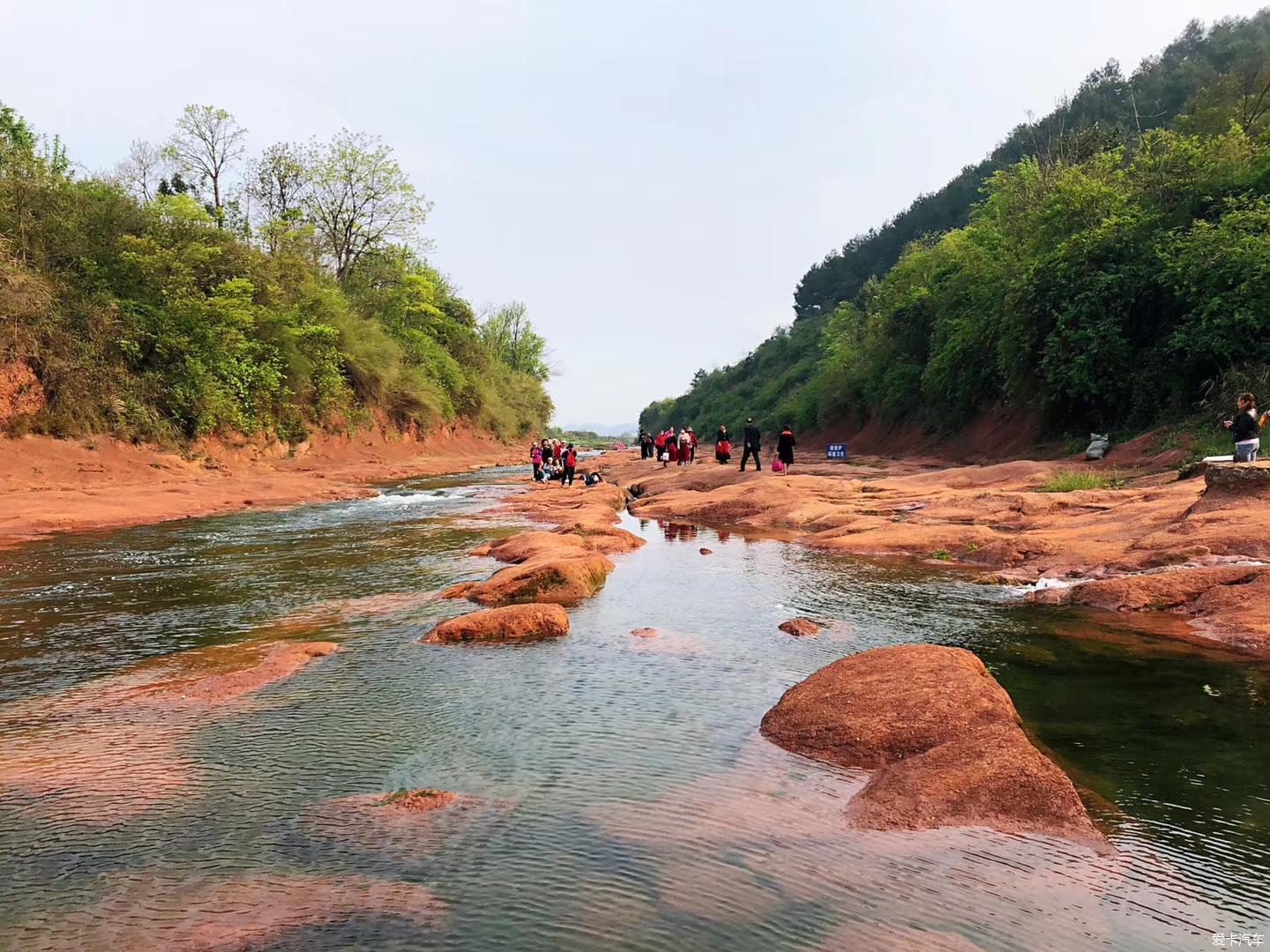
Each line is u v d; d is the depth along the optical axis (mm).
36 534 13750
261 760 4426
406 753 4504
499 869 3232
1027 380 25406
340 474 28812
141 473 20906
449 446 46781
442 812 3756
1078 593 8062
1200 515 9086
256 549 12219
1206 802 3736
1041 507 12672
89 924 2869
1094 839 3395
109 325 21859
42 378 19922
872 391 43219
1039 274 23266
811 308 118125
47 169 22812
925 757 4102
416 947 2703
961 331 30531
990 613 7664
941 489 16172
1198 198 21094
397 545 12680
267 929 2824
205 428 24734
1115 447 19719
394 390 40375
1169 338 19969
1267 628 6305
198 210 28734
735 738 4695
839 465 30094
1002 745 4070
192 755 4496
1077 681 5492
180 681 5809
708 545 12766
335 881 3152
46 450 19359
